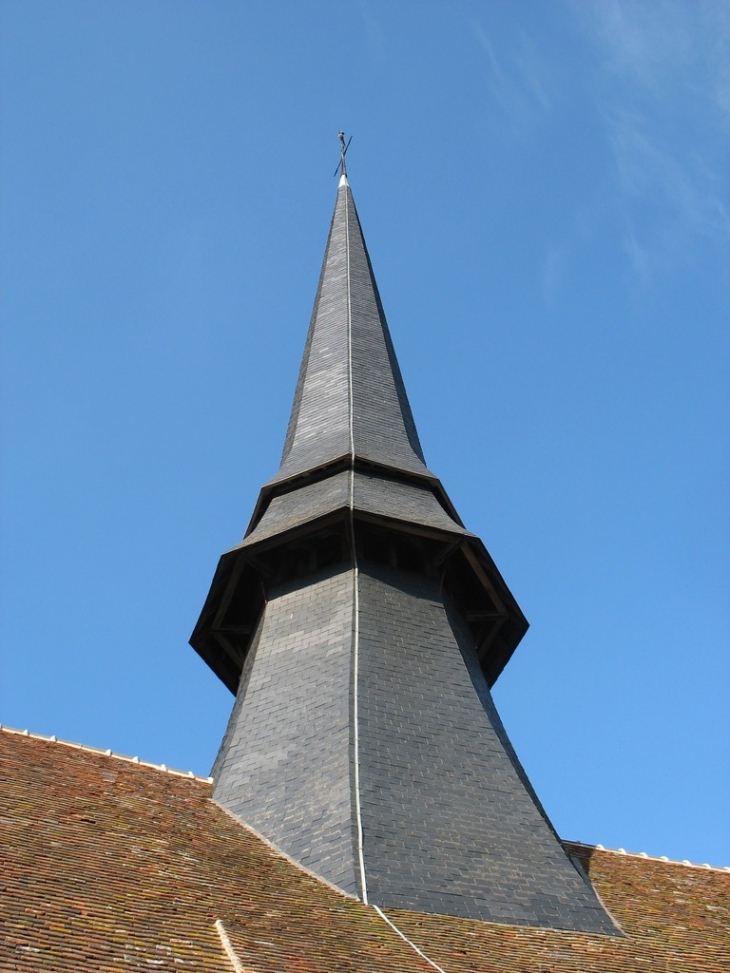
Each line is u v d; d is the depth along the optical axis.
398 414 29.83
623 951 17.20
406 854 17.92
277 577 25.38
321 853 17.84
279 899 15.88
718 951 18.31
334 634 22.66
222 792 20.20
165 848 16.70
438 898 17.28
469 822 19.19
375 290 34.94
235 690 27.67
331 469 27.05
